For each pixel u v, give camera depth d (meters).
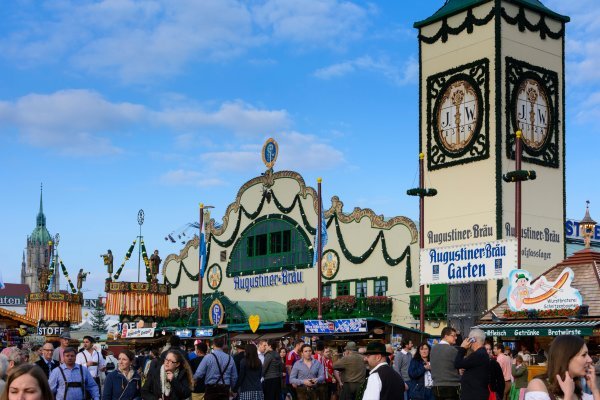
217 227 75.62
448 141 55.56
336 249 62.88
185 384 18.16
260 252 69.88
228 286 72.88
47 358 20.55
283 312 64.56
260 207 70.06
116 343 59.16
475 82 54.34
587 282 35.22
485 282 52.19
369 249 60.31
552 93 55.84
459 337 22.08
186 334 55.91
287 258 66.94
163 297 69.56
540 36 55.66
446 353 20.03
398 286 58.16
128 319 67.88
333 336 48.41
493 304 51.56
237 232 72.38
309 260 65.00
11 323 55.06
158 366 18.30
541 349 35.38
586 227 37.03
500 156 52.75
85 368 18.38
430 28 57.22
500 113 53.03
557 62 56.38
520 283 36.31
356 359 20.62
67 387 18.02
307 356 26.38
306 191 65.88
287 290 66.62
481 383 17.98
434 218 55.97
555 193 55.12
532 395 8.92
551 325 34.34
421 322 43.50
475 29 54.72
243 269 71.44
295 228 66.50
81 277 76.38
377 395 13.59
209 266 75.38
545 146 55.00
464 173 54.53
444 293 54.44
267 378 26.34
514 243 39.62
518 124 53.91
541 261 53.78
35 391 7.66
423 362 22.83
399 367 25.36
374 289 59.75
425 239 56.31
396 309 57.97
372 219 60.47
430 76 56.91
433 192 44.25
